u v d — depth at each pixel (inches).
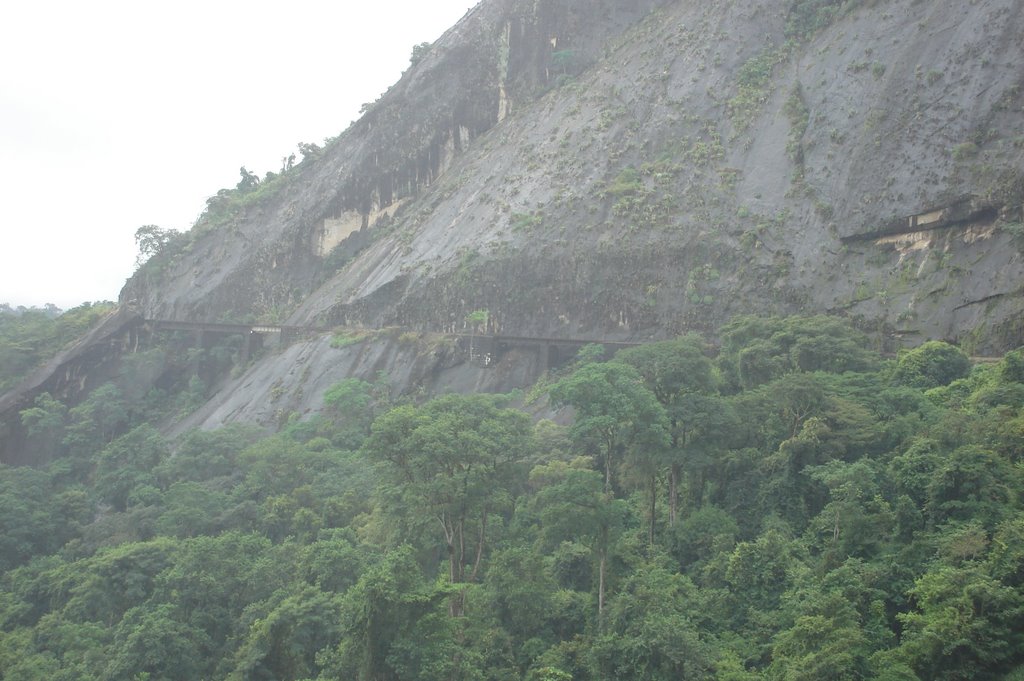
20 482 3442.4
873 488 1820.9
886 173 3403.1
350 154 5821.9
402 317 4411.9
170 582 2241.6
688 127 4288.9
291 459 3102.9
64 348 4990.2
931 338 2945.4
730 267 3592.5
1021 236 2898.6
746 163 3969.0
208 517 2822.3
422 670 1519.4
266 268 5639.8
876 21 4023.1
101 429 4530.0
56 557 2987.2
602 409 2070.6
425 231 4923.7
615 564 1914.4
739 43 4549.7
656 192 4020.7
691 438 2113.7
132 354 5012.3
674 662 1542.8
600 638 1672.0
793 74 4210.1
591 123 4697.3
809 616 1504.7
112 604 2400.3
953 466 1708.9
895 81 3663.9
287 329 4798.2
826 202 3545.8
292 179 6087.6
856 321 3127.5
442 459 1909.4
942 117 3393.2
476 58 5826.8
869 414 2116.1
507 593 1835.6
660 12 5418.3
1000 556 1482.5
